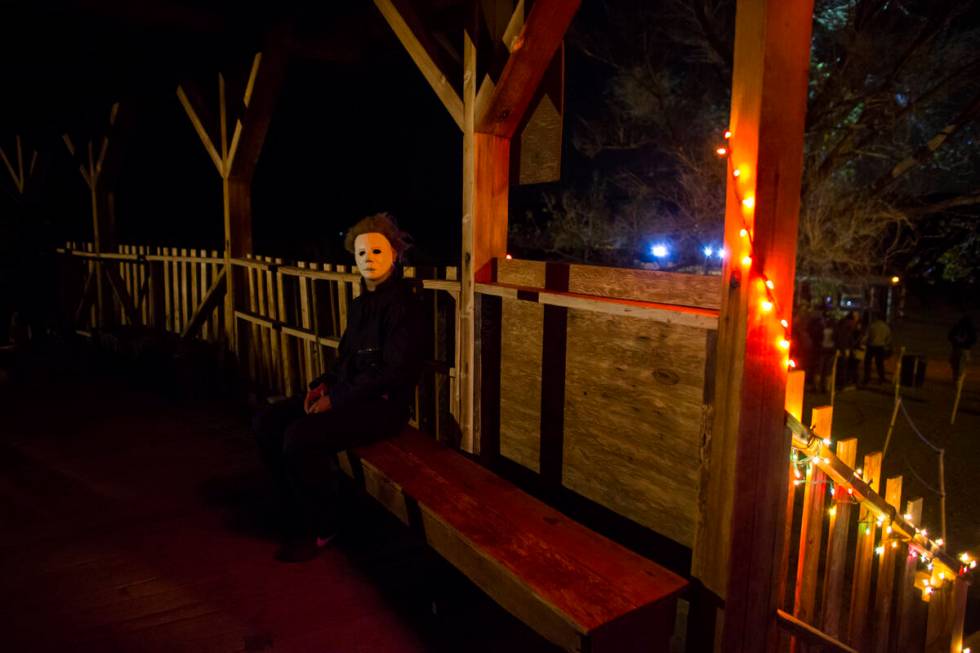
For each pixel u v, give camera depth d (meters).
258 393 6.00
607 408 2.94
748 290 2.08
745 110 2.04
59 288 8.52
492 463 3.69
